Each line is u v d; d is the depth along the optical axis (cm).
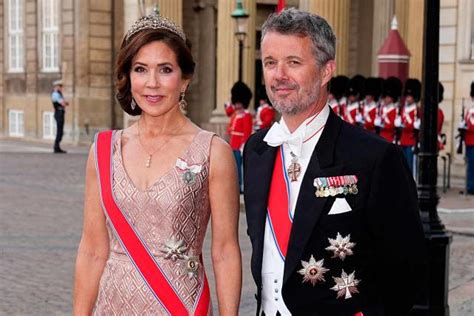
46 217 2059
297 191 539
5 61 4959
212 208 563
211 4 4578
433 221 1054
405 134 2717
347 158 530
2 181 2803
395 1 3684
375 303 539
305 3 3288
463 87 3078
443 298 1051
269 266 541
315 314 528
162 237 546
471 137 2667
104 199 555
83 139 4341
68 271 1491
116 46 4388
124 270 548
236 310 564
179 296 544
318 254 526
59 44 4441
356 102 2919
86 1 4309
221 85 3734
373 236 532
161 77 564
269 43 537
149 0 3941
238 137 2691
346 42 3284
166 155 560
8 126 4944
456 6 3088
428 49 1081
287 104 535
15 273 1469
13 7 4881
